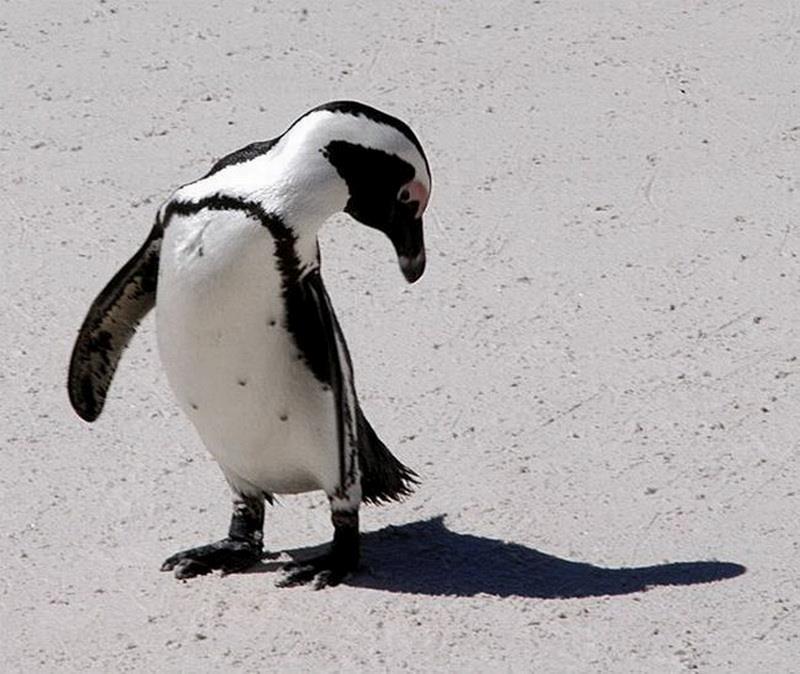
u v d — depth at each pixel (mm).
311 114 11211
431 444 14312
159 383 15406
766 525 12961
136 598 12172
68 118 20516
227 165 11336
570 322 16312
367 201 11375
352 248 17781
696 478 13664
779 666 11164
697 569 12352
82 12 23219
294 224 11055
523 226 18125
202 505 13477
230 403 11625
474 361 15664
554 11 23234
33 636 11727
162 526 13180
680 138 19938
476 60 21859
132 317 12242
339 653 11375
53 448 14336
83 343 12227
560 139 19953
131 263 11906
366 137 11203
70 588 12336
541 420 14648
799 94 20891
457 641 11477
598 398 15000
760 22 22859
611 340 15977
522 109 20641
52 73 21594
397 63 21797
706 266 17266
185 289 11242
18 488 13719
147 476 13922
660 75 21391
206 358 11445
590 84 21234
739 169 19219
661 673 11102
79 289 17047
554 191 18828
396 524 13109
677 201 18562
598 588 12125
